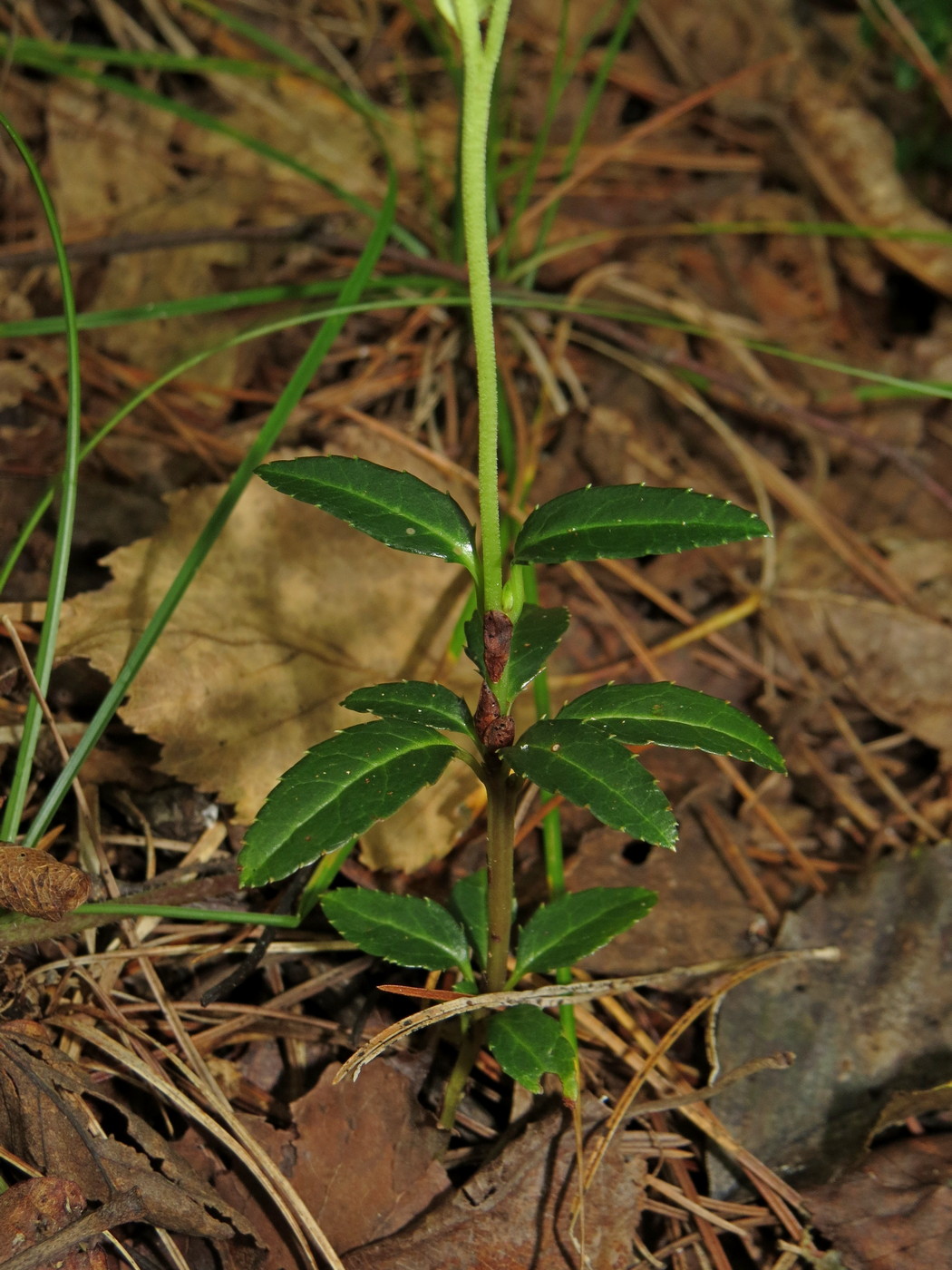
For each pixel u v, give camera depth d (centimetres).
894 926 38
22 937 33
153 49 54
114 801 37
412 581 40
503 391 45
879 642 43
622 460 46
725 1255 34
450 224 53
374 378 46
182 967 36
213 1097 34
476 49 29
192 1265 32
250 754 37
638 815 30
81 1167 32
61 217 49
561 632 31
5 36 48
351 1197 33
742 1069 34
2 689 37
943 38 56
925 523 47
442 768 31
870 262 56
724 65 62
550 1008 35
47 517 40
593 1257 33
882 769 41
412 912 33
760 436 50
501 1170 33
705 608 44
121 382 44
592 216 56
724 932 38
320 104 56
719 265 56
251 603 39
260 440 37
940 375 52
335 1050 35
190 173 52
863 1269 33
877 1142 35
